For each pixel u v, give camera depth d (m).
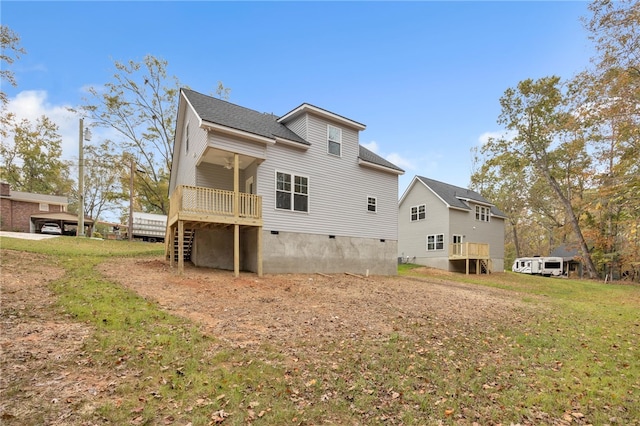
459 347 5.86
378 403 3.76
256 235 12.57
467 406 3.84
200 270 11.47
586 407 3.99
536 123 25.70
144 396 3.39
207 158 12.46
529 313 9.48
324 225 14.35
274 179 12.90
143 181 27.22
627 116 17.42
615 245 27.14
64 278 8.05
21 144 34.22
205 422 3.09
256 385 3.86
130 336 4.80
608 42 16.89
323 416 3.40
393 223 17.31
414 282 14.80
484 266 24.86
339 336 5.85
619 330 7.85
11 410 2.92
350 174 15.55
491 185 39.16
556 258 31.05
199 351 4.59
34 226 29.89
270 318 6.59
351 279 13.09
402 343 5.75
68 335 4.65
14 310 5.46
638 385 4.65
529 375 4.88
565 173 28.31
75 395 3.26
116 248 16.45
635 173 20.61
